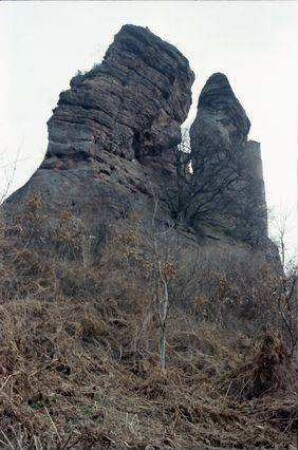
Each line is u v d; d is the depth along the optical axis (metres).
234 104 30.08
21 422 6.21
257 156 28.83
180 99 26.12
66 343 9.45
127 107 22.83
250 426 7.40
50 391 7.41
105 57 24.20
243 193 25.45
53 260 13.30
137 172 22.14
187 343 11.31
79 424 6.56
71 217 15.18
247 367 9.20
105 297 12.51
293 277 13.20
